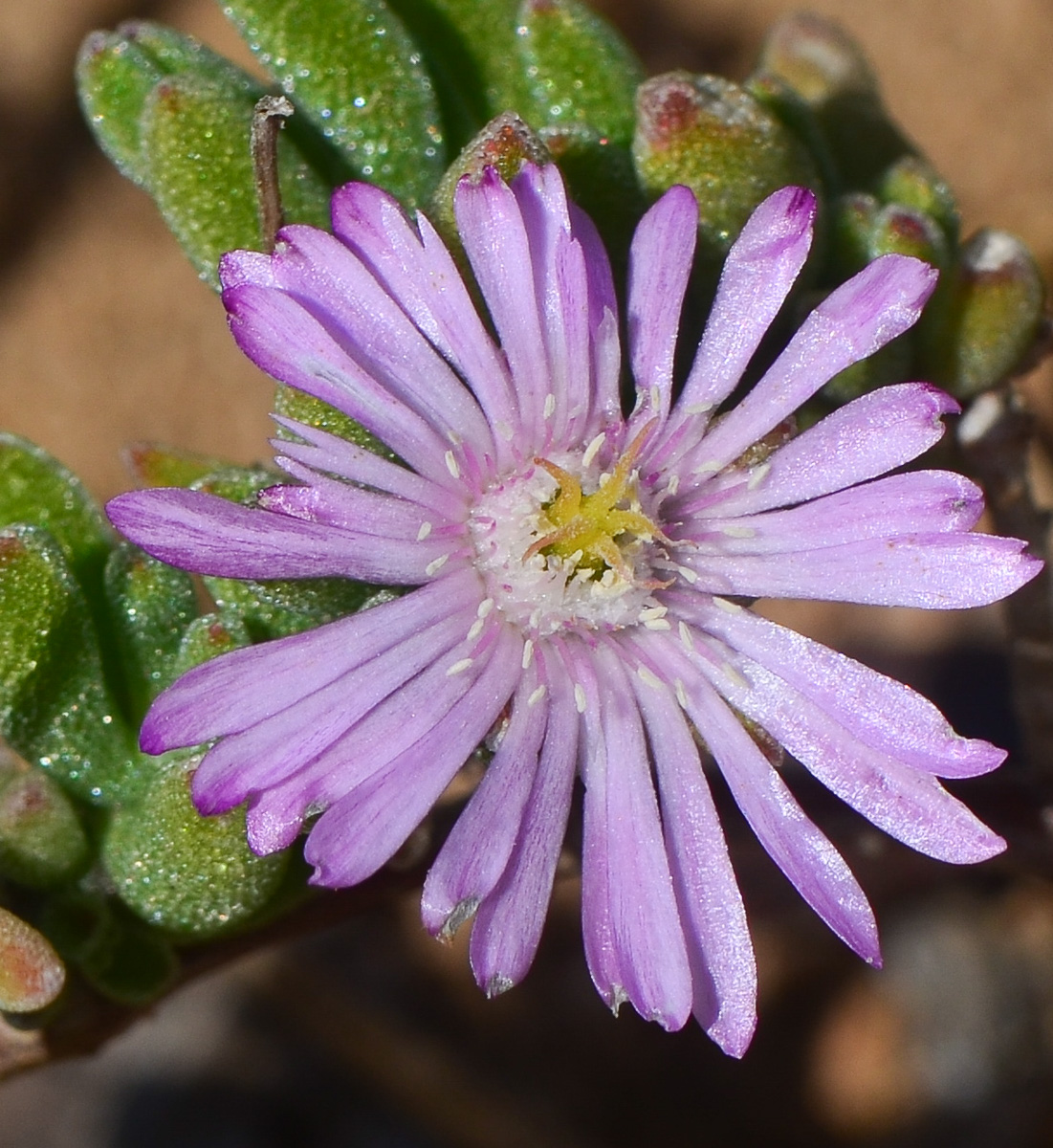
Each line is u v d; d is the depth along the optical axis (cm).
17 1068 13
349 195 13
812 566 13
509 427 13
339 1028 18
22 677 13
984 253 14
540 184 13
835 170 14
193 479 13
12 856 13
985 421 14
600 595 13
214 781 12
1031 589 14
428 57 14
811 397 13
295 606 13
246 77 14
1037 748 14
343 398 13
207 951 13
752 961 13
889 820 13
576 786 14
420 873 13
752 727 13
